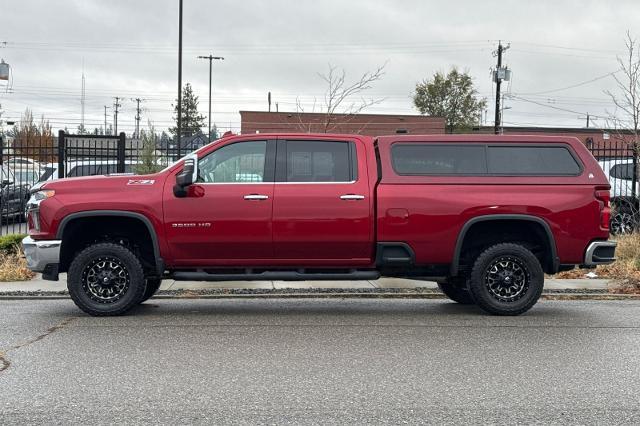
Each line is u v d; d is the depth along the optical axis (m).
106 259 8.10
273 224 8.02
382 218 8.05
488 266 8.23
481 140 8.29
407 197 8.07
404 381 5.41
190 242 8.03
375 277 8.34
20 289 10.25
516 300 8.26
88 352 6.36
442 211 8.08
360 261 8.24
